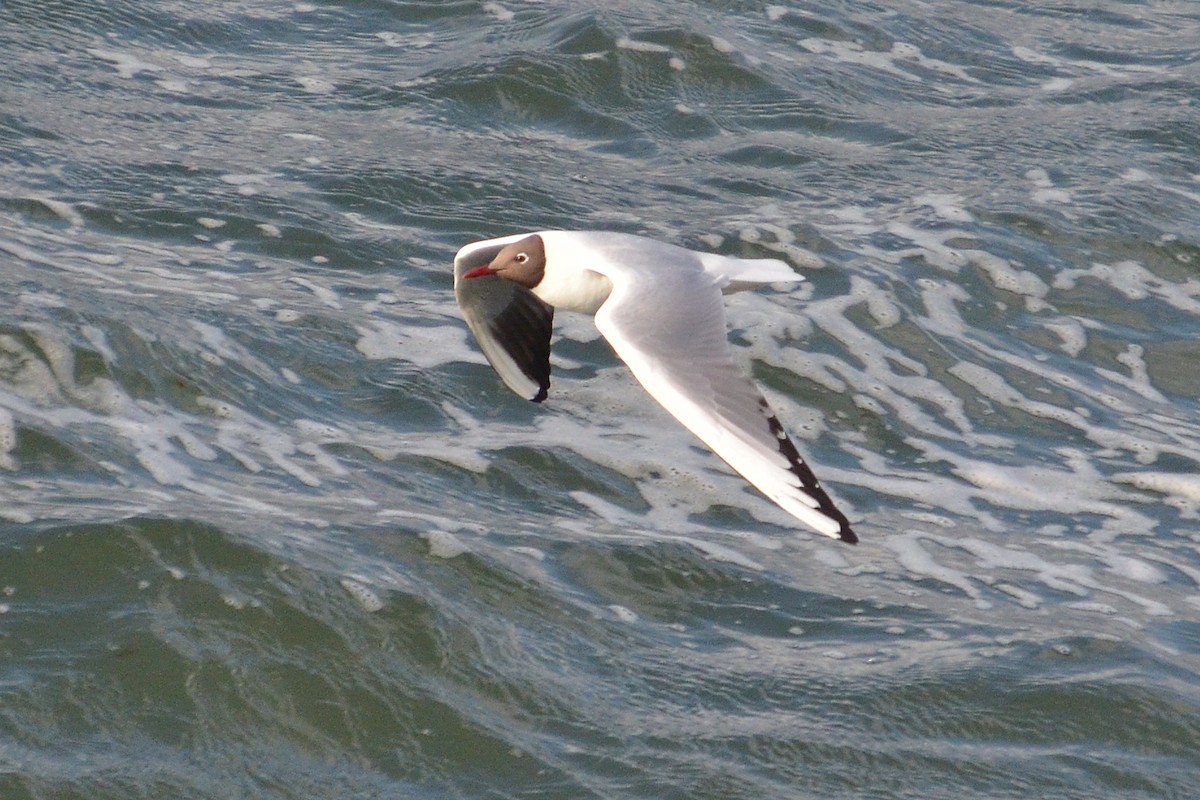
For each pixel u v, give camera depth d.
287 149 16.64
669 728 9.59
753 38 20.00
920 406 13.49
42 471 11.09
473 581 10.61
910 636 10.66
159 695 9.41
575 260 8.81
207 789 8.89
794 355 13.90
